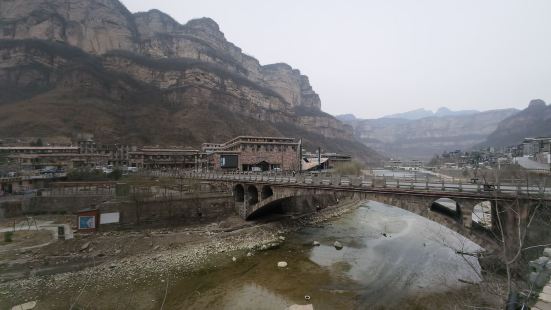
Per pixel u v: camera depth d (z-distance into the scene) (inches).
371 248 1456.7
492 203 953.5
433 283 1034.1
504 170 1939.0
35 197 1752.0
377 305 902.4
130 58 7066.9
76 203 1769.2
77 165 3235.7
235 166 3157.0
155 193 1844.2
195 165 4188.0
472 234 958.4
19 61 5841.5
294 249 1450.5
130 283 1061.8
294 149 3464.6
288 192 1583.4
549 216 808.3
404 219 2166.6
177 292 1001.5
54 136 4025.6
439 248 1413.6
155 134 5260.8
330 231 1809.8
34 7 6879.9
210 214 1871.3
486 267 899.4
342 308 890.1
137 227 1592.0
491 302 794.2
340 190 1321.4
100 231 1487.5
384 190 1166.3
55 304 908.0
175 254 1336.1
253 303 928.3
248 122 7450.8
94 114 4901.6
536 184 1032.8
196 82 7278.5
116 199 1675.7
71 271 1138.7
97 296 965.2
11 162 2849.4
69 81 5703.7
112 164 3801.7
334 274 1141.7
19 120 4131.4
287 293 991.6
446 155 6368.1
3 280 1040.8
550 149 2655.0
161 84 7086.6
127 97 6028.5
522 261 715.4
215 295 981.8
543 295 482.9
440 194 1018.7
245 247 1460.4
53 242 1310.3
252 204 1962.4
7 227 1515.7
